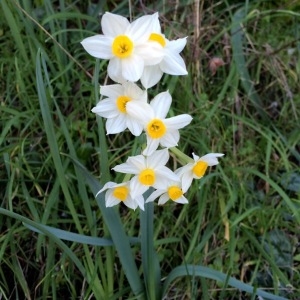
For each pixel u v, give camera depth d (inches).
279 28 16.6
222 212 13.4
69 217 13.6
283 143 15.3
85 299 11.3
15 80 14.4
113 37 8.2
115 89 8.6
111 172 14.0
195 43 14.9
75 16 14.4
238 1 16.8
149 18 8.1
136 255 13.2
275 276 12.6
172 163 14.4
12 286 12.9
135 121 8.6
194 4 15.0
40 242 12.2
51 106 14.2
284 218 14.2
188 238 13.5
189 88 14.9
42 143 14.1
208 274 11.4
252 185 14.6
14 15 14.3
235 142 15.1
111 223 10.7
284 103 15.8
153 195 9.6
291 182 14.6
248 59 16.3
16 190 12.9
